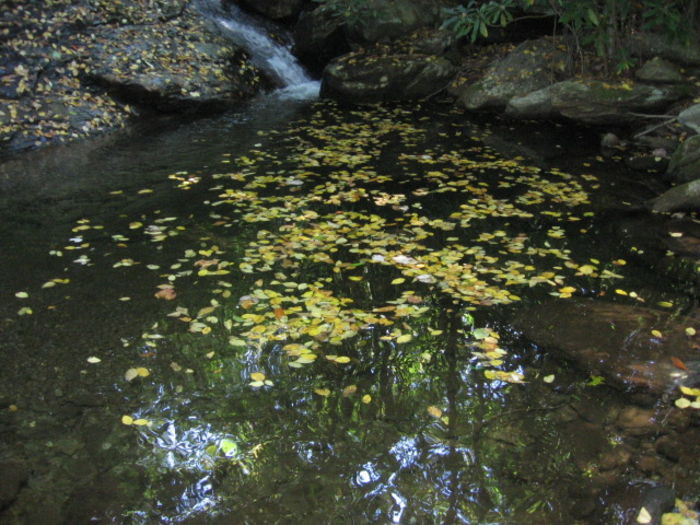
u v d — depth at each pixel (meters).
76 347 3.45
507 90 8.41
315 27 10.53
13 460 2.69
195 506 2.49
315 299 3.88
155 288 4.04
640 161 6.49
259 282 4.09
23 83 7.68
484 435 2.84
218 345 3.46
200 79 8.79
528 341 3.51
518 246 4.64
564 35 8.47
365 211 5.26
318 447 2.78
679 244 4.71
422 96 9.42
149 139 7.49
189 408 3.01
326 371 3.26
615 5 7.65
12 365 3.29
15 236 4.82
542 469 2.65
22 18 8.38
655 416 2.94
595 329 3.58
